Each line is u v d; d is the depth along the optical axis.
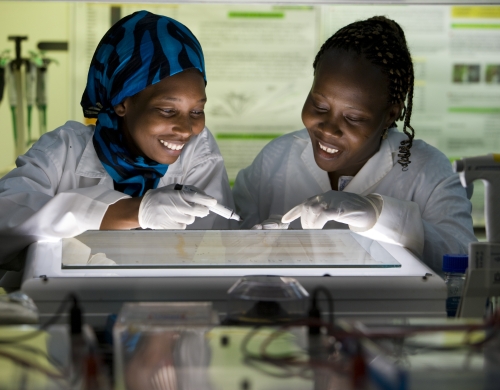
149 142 1.54
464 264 1.16
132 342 0.83
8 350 0.79
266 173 1.85
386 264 1.14
